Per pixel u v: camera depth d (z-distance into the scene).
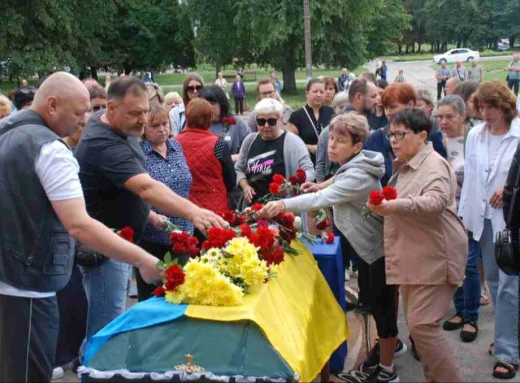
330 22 33.06
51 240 3.32
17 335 3.34
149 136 4.61
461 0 74.94
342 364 4.46
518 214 4.10
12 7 32.38
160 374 2.67
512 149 4.64
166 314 2.80
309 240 4.22
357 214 4.18
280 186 4.50
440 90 30.22
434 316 3.70
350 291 5.78
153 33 42.09
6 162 3.26
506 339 4.58
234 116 6.63
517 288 4.50
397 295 4.49
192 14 35.88
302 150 5.45
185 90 7.06
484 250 4.80
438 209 3.58
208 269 2.82
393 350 4.32
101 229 3.16
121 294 4.05
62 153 3.22
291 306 3.25
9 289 3.31
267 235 3.23
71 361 4.55
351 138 4.16
